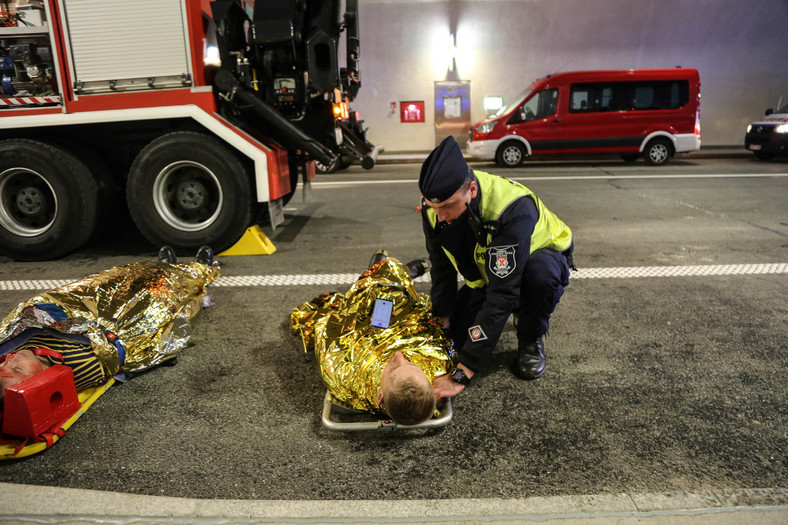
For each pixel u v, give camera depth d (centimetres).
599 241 553
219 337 332
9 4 464
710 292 397
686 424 235
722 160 1330
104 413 249
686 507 182
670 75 1190
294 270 466
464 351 235
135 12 461
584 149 1221
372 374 229
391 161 1419
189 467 211
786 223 616
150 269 312
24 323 234
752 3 1491
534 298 262
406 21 1506
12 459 214
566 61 1530
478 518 178
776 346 308
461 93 1551
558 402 254
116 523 178
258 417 246
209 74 494
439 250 260
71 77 470
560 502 184
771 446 218
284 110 517
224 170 482
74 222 489
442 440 227
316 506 184
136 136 513
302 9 477
